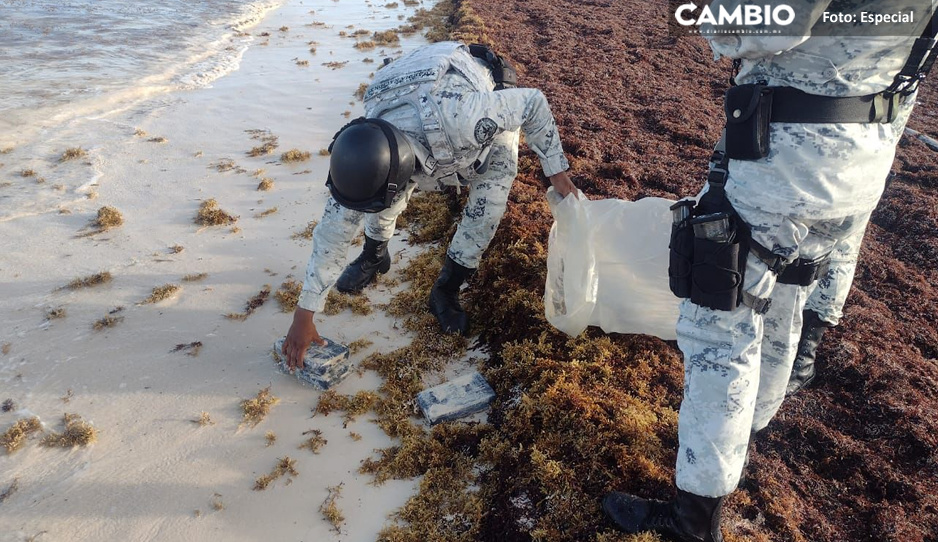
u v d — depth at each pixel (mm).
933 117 5652
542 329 3129
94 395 2898
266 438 2701
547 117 2641
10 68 6855
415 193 4477
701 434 1832
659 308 2885
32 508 2398
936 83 6523
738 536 2209
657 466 2434
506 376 2936
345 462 2609
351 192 2293
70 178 4719
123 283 3623
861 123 1668
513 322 3246
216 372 3037
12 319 3332
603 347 2996
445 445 2650
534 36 8180
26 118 5660
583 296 2779
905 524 2230
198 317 3379
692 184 4465
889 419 2641
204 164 5004
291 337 2801
